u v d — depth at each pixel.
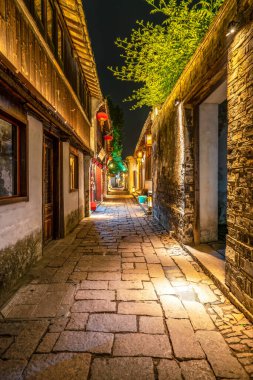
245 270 3.58
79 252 6.77
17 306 3.85
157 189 12.27
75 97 10.32
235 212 3.90
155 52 7.98
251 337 3.11
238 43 3.73
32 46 5.57
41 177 6.20
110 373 2.54
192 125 7.02
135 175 34.66
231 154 4.02
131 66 8.16
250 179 3.43
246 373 2.55
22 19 5.05
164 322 3.42
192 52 7.22
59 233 8.37
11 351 2.85
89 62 10.70
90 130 15.30
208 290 4.44
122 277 5.02
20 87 4.22
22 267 5.02
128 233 9.26
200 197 7.14
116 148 34.59
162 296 4.20
